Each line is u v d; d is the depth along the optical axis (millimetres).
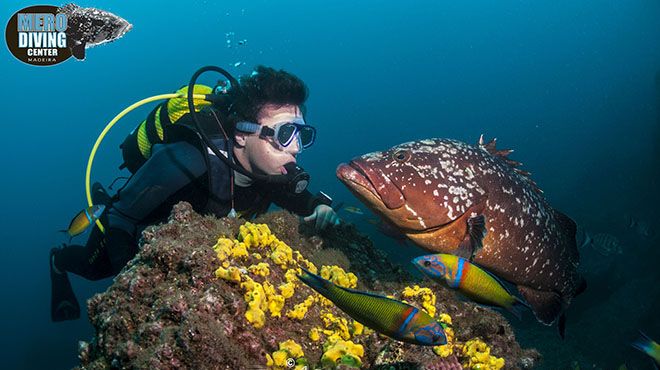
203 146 1039
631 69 24406
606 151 8219
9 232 14234
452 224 874
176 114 1166
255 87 1042
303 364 659
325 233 1139
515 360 858
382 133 23797
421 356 683
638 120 10094
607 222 4906
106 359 665
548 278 984
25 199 17688
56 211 16734
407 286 872
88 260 1284
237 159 1110
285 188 1136
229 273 682
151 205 1012
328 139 24266
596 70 27922
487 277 580
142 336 632
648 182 5480
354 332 776
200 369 591
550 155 10992
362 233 1204
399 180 844
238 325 658
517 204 922
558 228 989
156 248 714
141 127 1243
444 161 878
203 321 618
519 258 938
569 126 14594
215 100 1122
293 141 1073
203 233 816
